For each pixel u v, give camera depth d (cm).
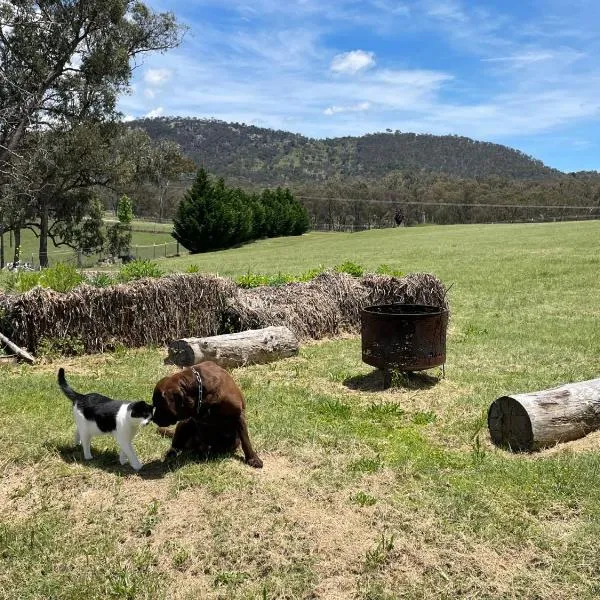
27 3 3788
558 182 10438
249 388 736
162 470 501
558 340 984
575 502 438
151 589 346
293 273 2144
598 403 559
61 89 4138
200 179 5475
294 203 7412
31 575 359
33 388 710
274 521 414
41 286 932
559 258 2255
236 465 504
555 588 348
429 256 2689
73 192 4722
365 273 1299
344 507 435
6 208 3862
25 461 508
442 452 538
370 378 787
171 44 4272
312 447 546
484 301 1427
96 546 387
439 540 393
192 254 5112
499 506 436
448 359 879
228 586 350
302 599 341
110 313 917
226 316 1000
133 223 9288
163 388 478
